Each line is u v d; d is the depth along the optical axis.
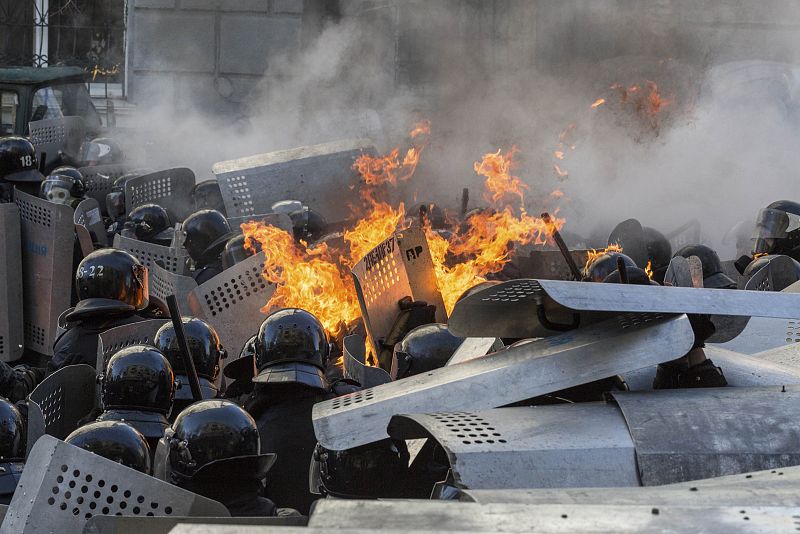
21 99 52.19
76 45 63.62
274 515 12.85
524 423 11.68
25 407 16.94
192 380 16.66
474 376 12.80
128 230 31.38
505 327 14.15
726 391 12.36
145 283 21.94
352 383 16.64
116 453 12.71
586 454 11.20
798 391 12.27
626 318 13.33
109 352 19.73
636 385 14.49
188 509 11.91
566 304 12.12
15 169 35.88
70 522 11.77
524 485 10.95
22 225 27.73
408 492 13.26
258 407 15.75
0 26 63.19
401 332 21.05
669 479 11.18
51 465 11.73
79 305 21.06
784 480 10.12
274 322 15.98
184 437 12.85
